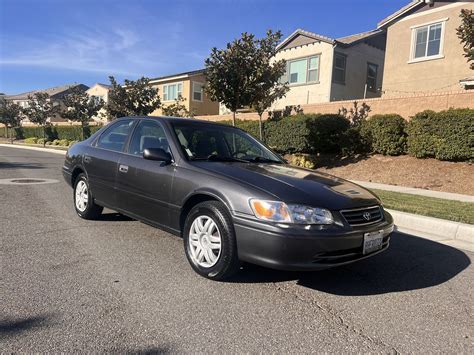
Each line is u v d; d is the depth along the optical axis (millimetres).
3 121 45969
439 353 2783
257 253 3498
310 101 24297
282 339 2875
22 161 17797
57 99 54094
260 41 14352
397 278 4211
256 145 5410
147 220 4742
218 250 3824
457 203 8250
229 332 2939
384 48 26781
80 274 3947
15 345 2658
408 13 19766
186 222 4125
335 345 2828
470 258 5027
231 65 14148
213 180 3930
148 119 5223
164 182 4414
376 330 3070
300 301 3527
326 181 4148
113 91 25672
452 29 18156
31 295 3422
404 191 10289
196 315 3180
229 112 30547
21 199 7902
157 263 4336
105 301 3363
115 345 2701
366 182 12492
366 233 3637
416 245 5586
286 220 3389
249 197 3590
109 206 5492
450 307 3539
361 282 4055
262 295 3615
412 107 14711
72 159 6402
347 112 16844
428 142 12648
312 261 3391
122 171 5105
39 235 5285
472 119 11562
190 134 4828
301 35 24609
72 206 7340
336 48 23391
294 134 16766
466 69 17781
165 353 2637
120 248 4828
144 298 3451
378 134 14258
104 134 5992
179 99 30766
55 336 2787
